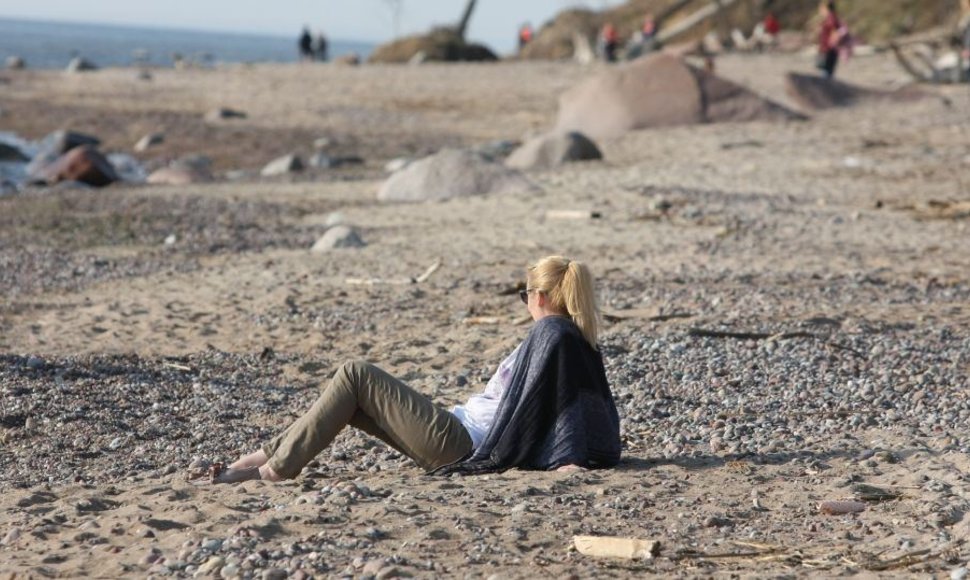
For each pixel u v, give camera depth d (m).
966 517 20.05
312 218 68.94
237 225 66.62
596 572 17.75
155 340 40.62
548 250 55.88
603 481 22.86
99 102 156.62
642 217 63.94
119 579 17.75
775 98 133.25
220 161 105.00
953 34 155.50
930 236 59.12
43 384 34.53
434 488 22.39
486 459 23.45
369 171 95.12
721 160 86.56
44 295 49.06
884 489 22.31
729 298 44.25
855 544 19.31
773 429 27.89
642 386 32.78
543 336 23.30
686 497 22.02
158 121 134.50
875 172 79.62
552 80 182.88
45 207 73.69
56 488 25.03
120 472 27.08
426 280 49.31
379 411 23.66
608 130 108.06
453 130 125.56
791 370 34.09
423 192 74.62
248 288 49.09
